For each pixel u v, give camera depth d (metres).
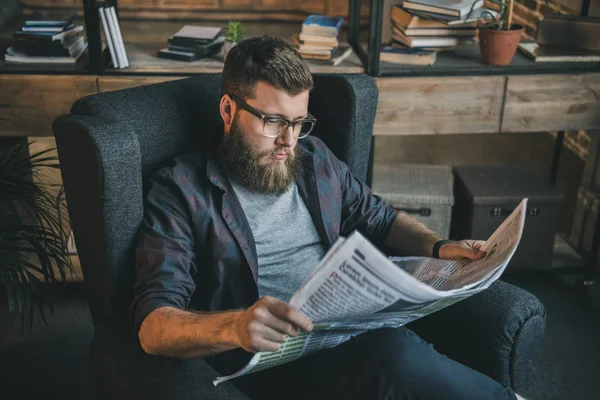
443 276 1.32
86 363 2.06
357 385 1.23
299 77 1.32
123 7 2.86
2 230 1.72
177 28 2.72
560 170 3.32
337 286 0.99
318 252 1.50
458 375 1.23
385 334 1.28
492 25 2.20
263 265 1.43
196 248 1.38
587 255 2.54
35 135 2.12
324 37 2.17
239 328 1.03
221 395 1.09
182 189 1.35
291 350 1.13
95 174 1.25
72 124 1.26
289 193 1.48
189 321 1.13
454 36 2.28
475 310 1.36
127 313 1.32
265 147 1.36
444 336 1.40
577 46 2.29
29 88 2.06
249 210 1.42
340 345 1.28
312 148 1.54
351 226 1.61
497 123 2.19
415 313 1.18
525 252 2.43
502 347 1.32
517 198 2.34
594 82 2.16
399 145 3.80
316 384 1.26
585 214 2.54
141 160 1.42
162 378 1.12
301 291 0.98
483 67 2.17
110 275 1.32
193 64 2.15
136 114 1.42
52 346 2.13
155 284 1.25
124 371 1.16
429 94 2.13
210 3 2.88
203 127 1.55
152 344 1.16
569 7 2.62
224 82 1.38
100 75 2.08
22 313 1.68
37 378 1.99
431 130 2.19
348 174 1.59
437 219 2.41
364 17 2.42
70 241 2.34
